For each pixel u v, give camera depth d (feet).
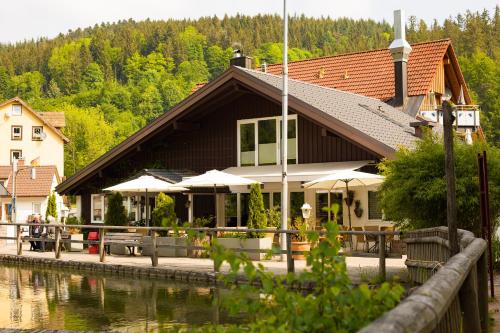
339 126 66.69
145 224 82.23
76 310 40.06
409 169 49.93
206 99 76.69
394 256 43.68
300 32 467.52
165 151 85.76
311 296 12.50
